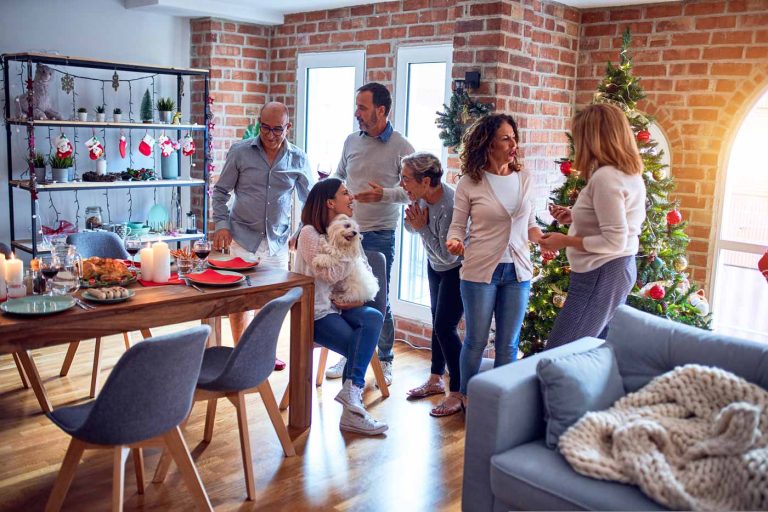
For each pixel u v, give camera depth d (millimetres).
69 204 5152
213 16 5289
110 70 5191
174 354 2283
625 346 2598
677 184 4305
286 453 3123
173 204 5707
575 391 2346
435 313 3734
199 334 2352
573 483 2127
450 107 4070
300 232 3439
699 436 2143
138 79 5336
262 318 2717
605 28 4480
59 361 4148
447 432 3420
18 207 4938
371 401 3770
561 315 3029
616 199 2789
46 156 4980
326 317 3432
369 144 3844
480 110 3932
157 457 3117
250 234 4051
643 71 4363
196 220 5637
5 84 4543
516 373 2451
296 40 5477
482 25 3967
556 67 4422
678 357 2473
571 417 2328
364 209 3857
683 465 2098
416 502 2793
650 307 3623
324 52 5277
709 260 4254
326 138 5434
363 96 3703
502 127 3184
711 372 2279
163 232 5246
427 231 3541
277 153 4020
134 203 5504
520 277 3305
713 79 4109
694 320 3727
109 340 4531
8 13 4695
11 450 3092
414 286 4871
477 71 3994
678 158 4289
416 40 4660
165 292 2881
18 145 4887
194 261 3236
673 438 2152
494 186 3234
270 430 3383
